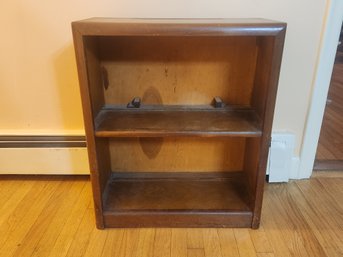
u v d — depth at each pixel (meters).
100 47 1.13
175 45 1.14
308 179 1.47
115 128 1.02
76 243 1.08
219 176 1.36
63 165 1.41
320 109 1.32
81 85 0.92
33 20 1.16
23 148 1.37
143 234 1.12
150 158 1.36
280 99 1.31
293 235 1.12
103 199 1.16
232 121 1.09
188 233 1.13
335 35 1.19
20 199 1.32
